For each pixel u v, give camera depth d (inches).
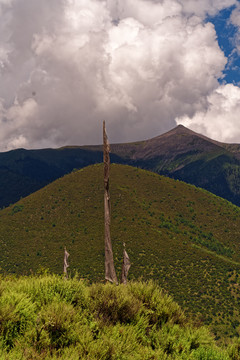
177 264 3356.3
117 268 3218.5
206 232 4741.6
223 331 2057.1
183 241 4084.6
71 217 4776.1
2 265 3454.7
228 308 2386.8
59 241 4082.2
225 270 3184.1
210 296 2613.2
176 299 2559.1
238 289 2765.7
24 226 4608.8
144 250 3654.0
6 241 4141.2
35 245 4008.4
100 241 3917.3
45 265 3380.9
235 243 4542.3
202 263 3388.3
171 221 4815.5
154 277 3043.8
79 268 3184.1
